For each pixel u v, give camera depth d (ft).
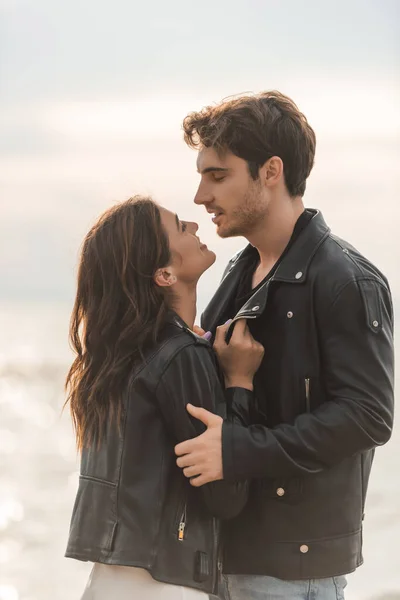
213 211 9.70
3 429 61.52
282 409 9.28
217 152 9.49
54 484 41.42
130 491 8.79
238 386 9.26
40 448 52.70
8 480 42.22
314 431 8.79
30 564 28.22
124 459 8.84
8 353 127.95
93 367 9.09
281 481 9.29
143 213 9.16
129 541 8.67
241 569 9.50
